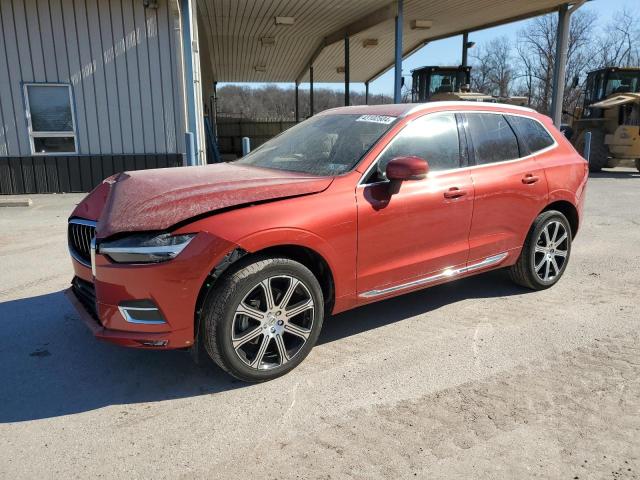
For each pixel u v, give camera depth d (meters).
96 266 3.24
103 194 3.90
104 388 3.47
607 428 2.98
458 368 3.69
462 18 20.30
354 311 4.76
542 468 2.65
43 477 2.62
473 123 4.62
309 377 3.58
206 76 22.58
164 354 3.94
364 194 3.79
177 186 3.54
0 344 4.09
